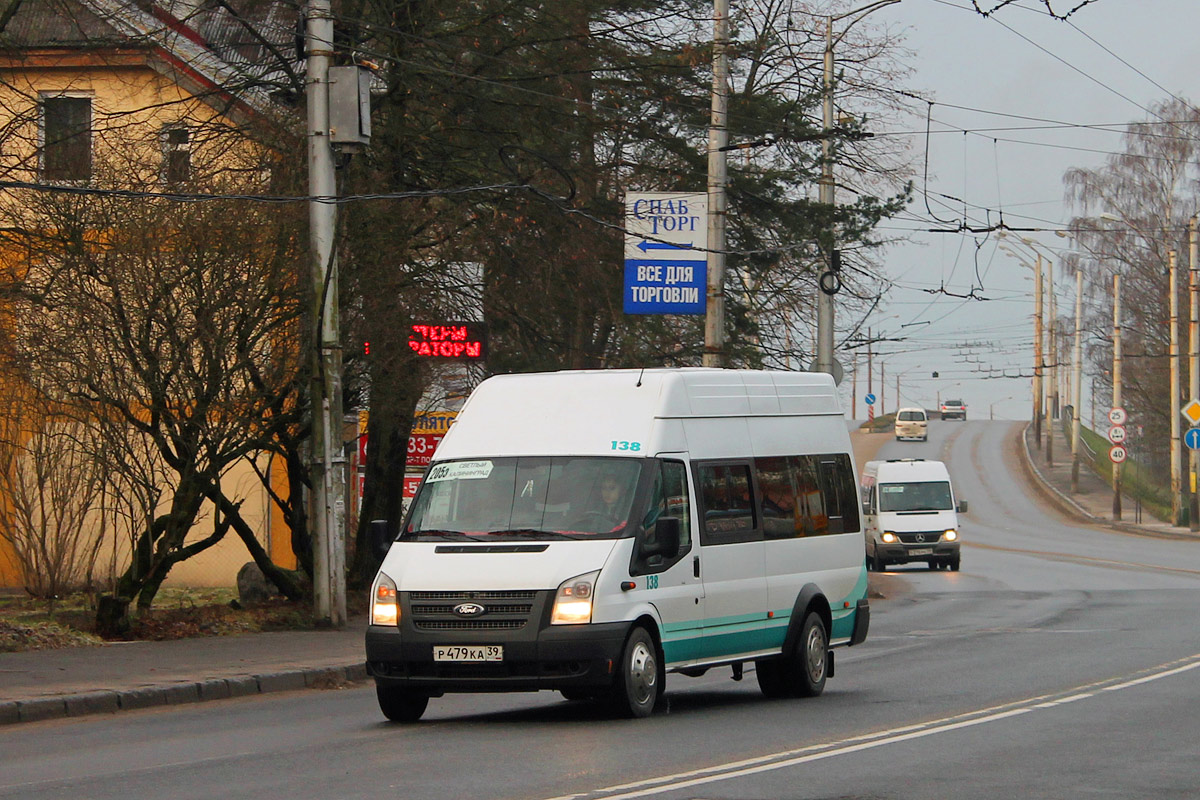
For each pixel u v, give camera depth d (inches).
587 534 1126.4
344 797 796.0
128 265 1679.4
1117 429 5989.2
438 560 1114.7
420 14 2137.1
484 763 914.1
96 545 1913.1
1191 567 3649.1
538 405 1227.9
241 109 2103.8
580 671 1080.8
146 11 2102.6
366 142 1849.2
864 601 1455.5
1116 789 807.7
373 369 2046.0
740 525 1266.0
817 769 877.8
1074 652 1686.8
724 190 2541.8
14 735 1123.3
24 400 1771.7
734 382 1312.7
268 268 1776.6
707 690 1438.2
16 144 1873.8
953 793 795.4
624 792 797.9
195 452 1776.6
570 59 2260.1
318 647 1683.1
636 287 2458.2
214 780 868.6
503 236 2245.3
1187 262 6437.0
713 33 2524.6
